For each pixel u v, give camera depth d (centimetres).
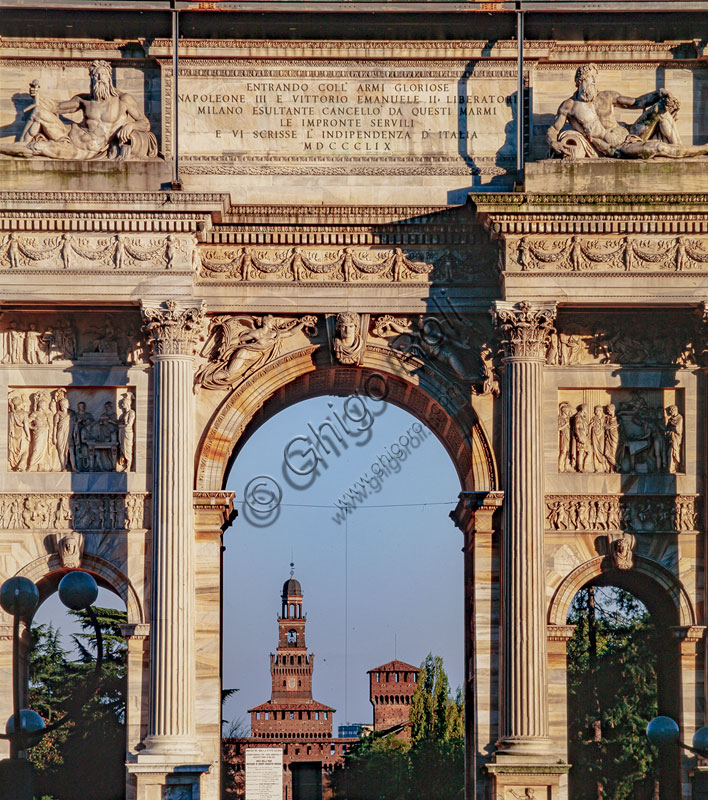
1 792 13325
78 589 13862
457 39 17912
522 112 17700
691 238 17188
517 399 17150
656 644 18362
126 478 17375
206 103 17862
